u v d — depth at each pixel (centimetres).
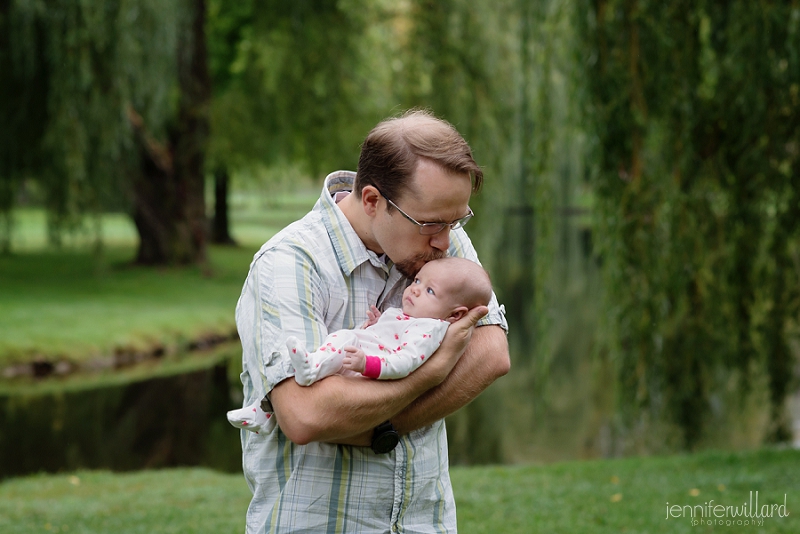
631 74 555
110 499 516
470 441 838
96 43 1228
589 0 559
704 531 399
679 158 567
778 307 599
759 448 615
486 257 1322
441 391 179
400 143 168
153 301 1462
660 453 653
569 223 2797
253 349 171
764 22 537
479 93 1296
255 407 173
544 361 670
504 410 979
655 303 570
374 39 1535
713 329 604
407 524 180
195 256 1836
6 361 1075
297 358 158
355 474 173
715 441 727
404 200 167
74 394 1007
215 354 1255
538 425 905
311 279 172
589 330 1542
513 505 459
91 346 1159
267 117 1739
